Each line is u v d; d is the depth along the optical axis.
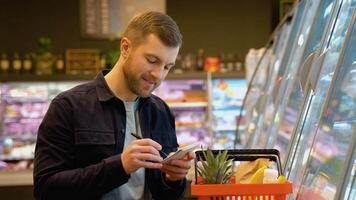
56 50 6.92
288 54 3.85
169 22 1.82
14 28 6.86
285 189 1.58
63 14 6.93
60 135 1.86
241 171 1.77
